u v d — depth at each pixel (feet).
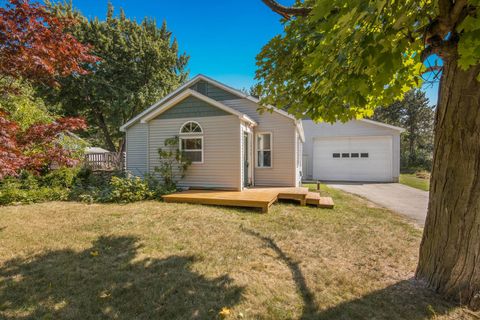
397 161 44.32
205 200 21.43
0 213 18.58
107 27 58.23
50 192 24.56
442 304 7.36
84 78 55.77
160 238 13.14
